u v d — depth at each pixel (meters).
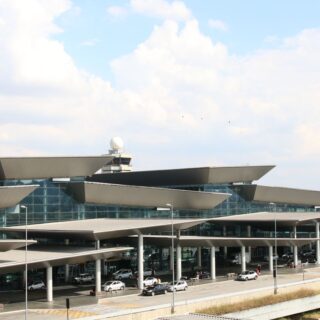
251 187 108.12
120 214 90.69
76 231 71.75
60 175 83.31
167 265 97.81
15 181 80.25
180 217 100.62
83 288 76.50
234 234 107.88
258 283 80.38
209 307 63.56
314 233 120.31
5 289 75.88
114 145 126.31
